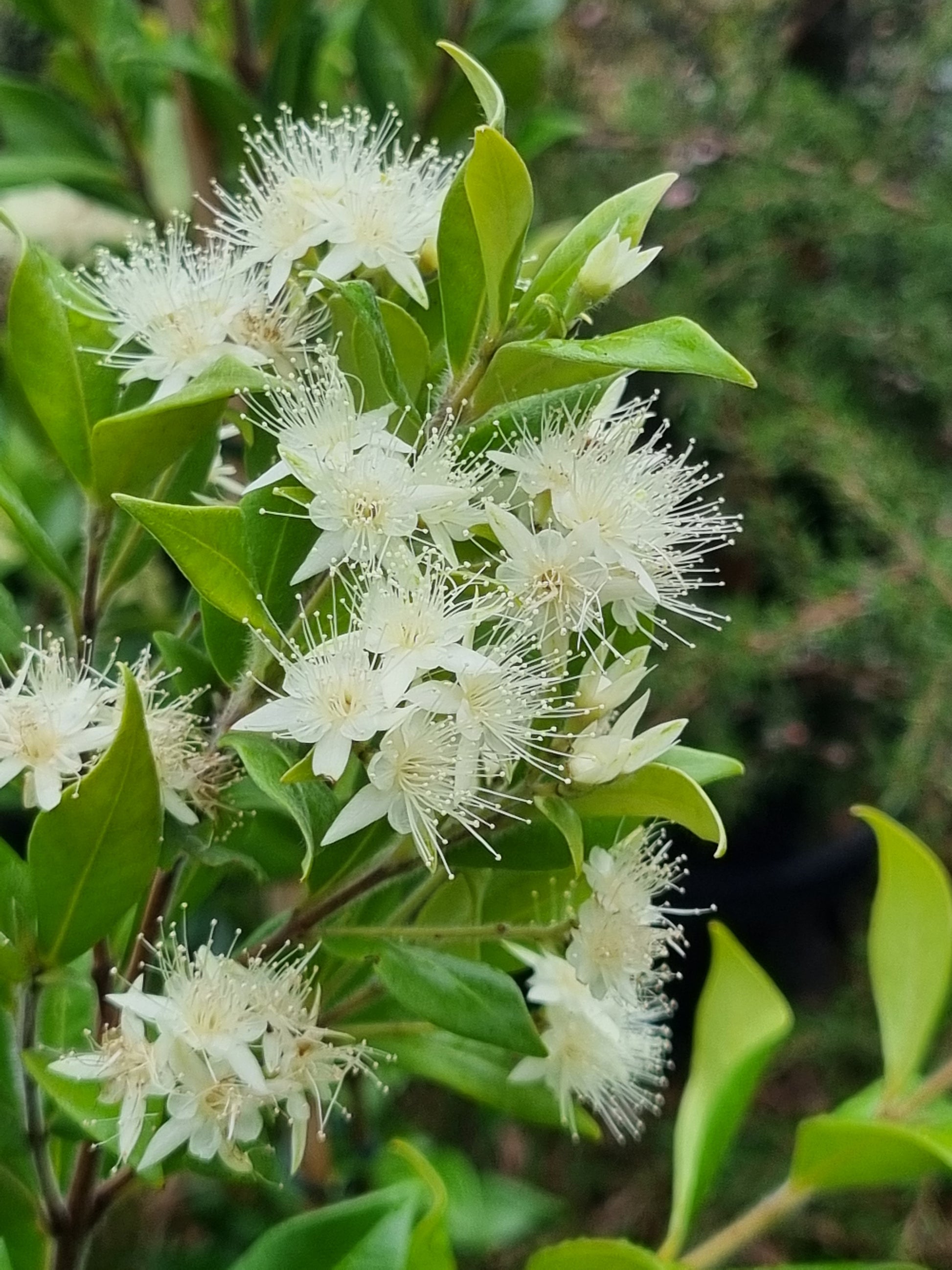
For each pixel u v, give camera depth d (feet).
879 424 1.74
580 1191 1.67
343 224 0.78
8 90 1.43
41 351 0.79
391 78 1.43
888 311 1.68
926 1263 1.54
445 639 0.71
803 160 1.70
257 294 0.80
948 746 1.48
